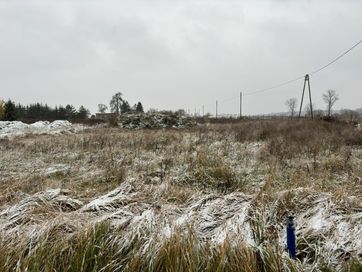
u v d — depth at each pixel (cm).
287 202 430
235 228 349
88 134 1681
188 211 425
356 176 654
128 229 347
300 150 995
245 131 1582
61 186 620
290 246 297
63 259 301
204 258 293
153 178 696
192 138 1412
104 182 696
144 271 289
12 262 291
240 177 688
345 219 372
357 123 2289
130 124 2420
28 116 5997
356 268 281
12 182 648
